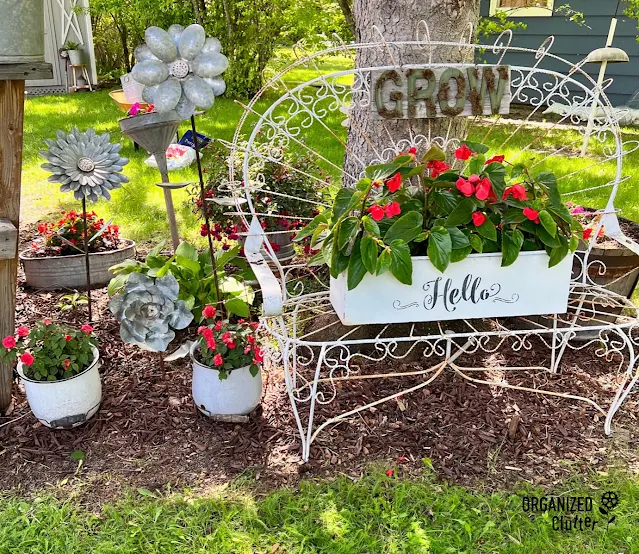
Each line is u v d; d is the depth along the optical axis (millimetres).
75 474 1888
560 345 2426
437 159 1838
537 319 2678
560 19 7109
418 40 2182
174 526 1688
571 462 1974
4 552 1612
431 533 1681
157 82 1864
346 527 1691
